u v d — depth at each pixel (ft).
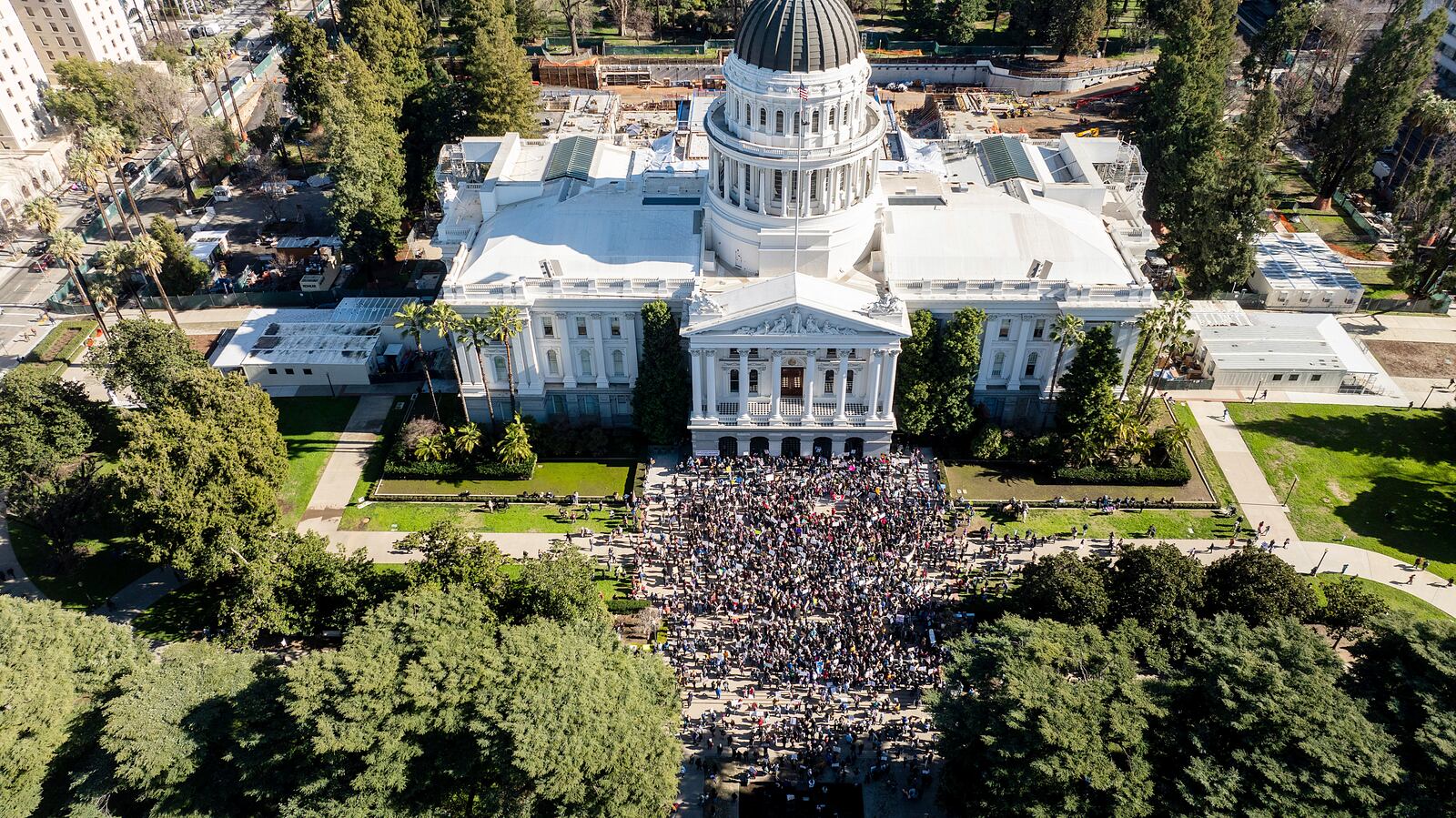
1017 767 237.04
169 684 261.03
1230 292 486.79
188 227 570.05
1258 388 429.79
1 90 598.75
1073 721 236.02
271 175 606.14
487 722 243.19
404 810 248.11
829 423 377.50
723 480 379.96
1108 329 358.84
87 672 273.54
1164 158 509.35
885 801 273.13
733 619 319.47
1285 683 245.24
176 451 322.55
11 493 349.00
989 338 387.14
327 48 608.19
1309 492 377.50
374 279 513.45
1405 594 334.44
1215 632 265.75
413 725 245.24
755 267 393.29
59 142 624.18
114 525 366.63
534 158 465.47
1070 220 413.59
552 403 411.13
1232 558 307.17
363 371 434.30
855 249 395.55
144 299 488.85
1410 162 570.05
